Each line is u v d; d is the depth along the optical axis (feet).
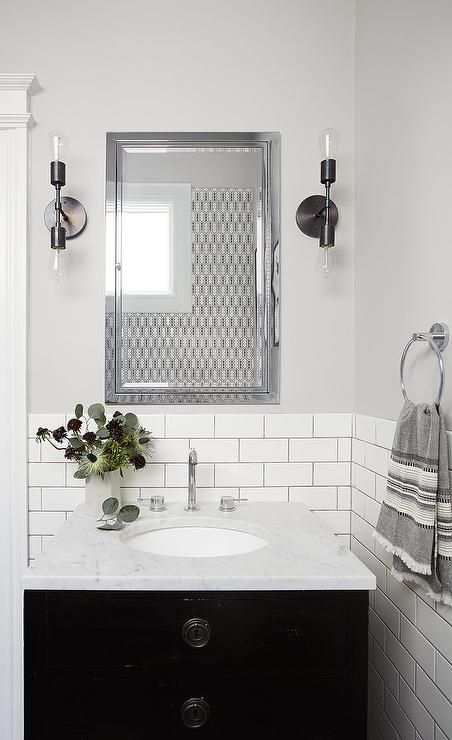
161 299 5.55
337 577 3.51
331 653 3.56
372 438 5.07
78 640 3.53
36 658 3.52
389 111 4.71
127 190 5.55
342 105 5.65
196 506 5.24
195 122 5.60
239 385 5.58
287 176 5.62
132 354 5.54
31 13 5.57
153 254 5.56
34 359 5.52
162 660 3.53
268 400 5.57
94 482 4.91
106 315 5.51
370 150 5.18
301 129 5.62
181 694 3.53
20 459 5.45
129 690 3.53
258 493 5.60
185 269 5.57
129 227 5.55
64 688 3.52
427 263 4.00
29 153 5.53
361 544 5.34
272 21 5.64
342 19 5.65
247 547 4.70
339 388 5.64
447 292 3.69
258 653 3.54
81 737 3.51
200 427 5.56
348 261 5.64
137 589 3.49
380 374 4.93
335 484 5.64
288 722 3.54
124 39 5.59
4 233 5.47
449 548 3.40
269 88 5.62
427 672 3.90
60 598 3.54
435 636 3.78
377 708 4.98
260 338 5.58
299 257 5.61
